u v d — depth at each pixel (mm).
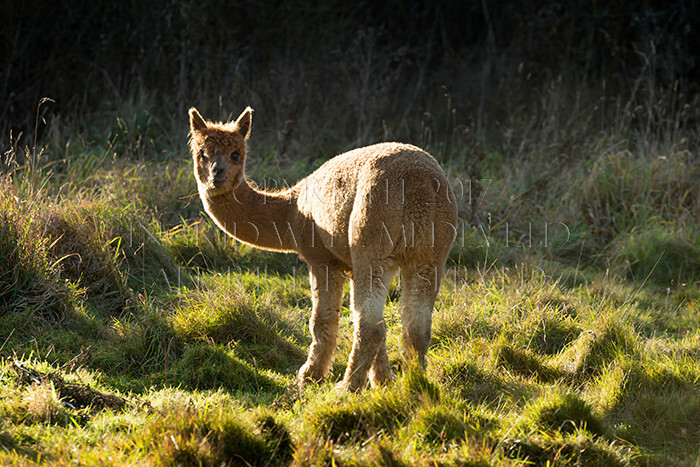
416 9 59875
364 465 13570
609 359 21266
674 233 34906
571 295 28281
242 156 21891
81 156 37125
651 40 50406
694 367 20172
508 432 15055
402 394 16609
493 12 60125
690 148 47375
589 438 15172
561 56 55625
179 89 47781
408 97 54594
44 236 25062
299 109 48625
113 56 50469
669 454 16156
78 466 13094
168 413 15008
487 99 53094
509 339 23656
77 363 19828
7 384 17281
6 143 43500
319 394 17875
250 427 14703
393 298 28266
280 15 53469
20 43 49000
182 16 49531
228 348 21734
